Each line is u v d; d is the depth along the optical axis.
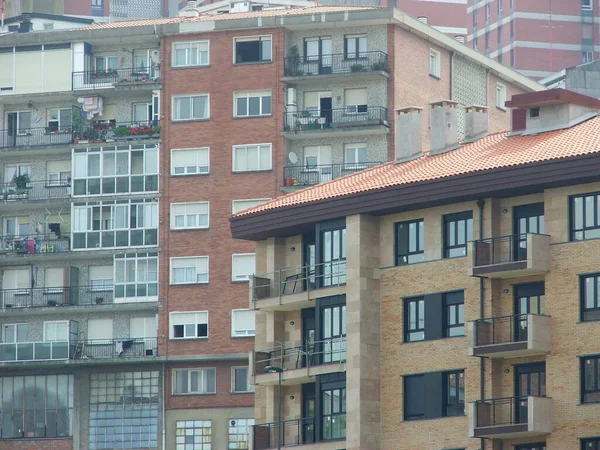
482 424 196.00
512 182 196.38
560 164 192.88
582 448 190.88
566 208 195.12
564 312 193.88
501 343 196.38
